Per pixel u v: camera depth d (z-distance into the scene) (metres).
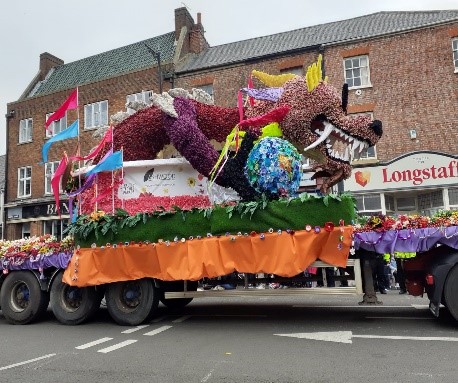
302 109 6.82
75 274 6.86
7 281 7.53
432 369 3.90
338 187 15.77
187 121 7.12
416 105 15.97
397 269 9.52
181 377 3.92
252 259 5.89
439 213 5.82
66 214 22.06
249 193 6.54
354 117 6.98
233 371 4.03
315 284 6.12
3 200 25.62
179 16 22.59
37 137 24.27
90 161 8.34
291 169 6.20
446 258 5.47
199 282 6.83
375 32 17.50
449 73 15.74
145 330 6.26
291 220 5.78
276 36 21.25
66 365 4.47
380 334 5.39
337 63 17.33
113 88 22.11
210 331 5.99
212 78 19.39
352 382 3.62
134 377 3.96
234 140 6.90
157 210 6.69
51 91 24.36
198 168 6.99
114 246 6.71
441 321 6.16
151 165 7.59
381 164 15.46
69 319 7.07
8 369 4.40
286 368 4.07
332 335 5.38
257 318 6.96
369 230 5.71
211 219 6.22
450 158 14.68
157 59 20.34
